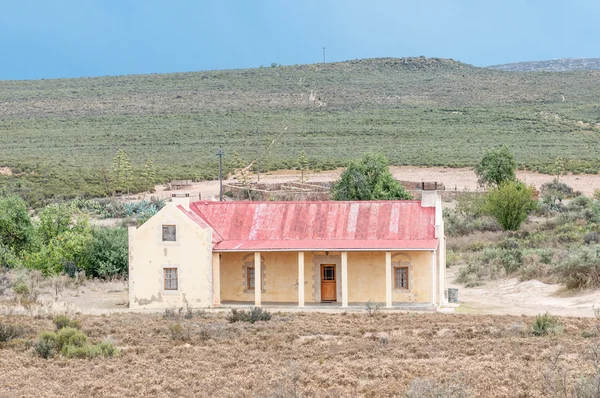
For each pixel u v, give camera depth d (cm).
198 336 3688
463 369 2858
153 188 12700
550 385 2448
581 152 16638
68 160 16812
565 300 4922
